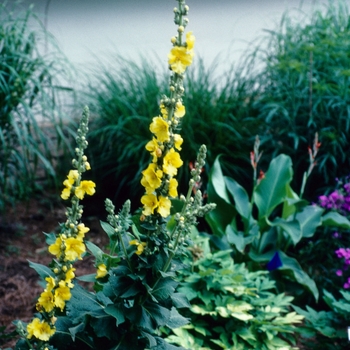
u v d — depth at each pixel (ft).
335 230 11.74
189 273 9.27
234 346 8.73
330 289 11.18
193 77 14.89
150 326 6.32
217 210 11.41
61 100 15.14
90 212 14.33
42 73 13.17
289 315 9.23
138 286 6.37
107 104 14.62
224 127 14.05
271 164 11.71
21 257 12.22
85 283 11.25
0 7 13.75
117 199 14.66
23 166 12.96
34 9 19.84
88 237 13.19
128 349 6.37
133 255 6.46
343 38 14.52
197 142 13.96
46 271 6.71
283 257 11.07
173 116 6.23
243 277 9.50
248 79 14.92
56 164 15.31
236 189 11.60
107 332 6.37
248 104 14.58
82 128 6.26
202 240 9.70
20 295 10.87
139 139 13.87
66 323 6.63
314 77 14.12
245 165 14.12
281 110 13.58
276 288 10.23
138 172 13.21
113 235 6.50
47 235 6.75
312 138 13.51
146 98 14.29
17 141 13.39
